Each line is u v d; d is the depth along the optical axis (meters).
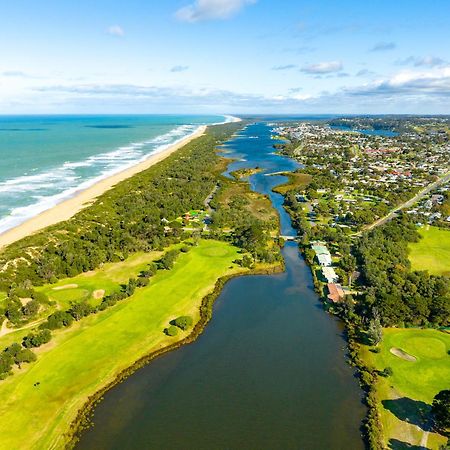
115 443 71.62
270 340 102.50
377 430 73.50
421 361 93.00
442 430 73.81
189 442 72.06
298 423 76.62
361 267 137.12
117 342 98.69
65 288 123.00
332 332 106.44
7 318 105.06
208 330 106.44
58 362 90.75
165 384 86.19
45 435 72.50
